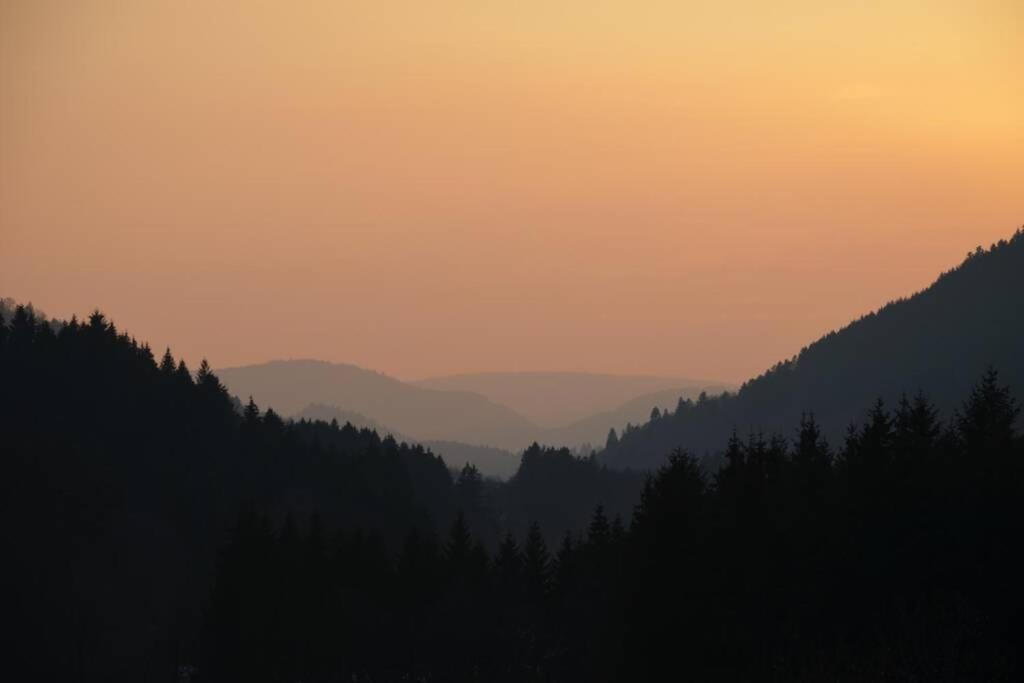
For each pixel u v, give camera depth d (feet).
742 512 399.24
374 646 569.23
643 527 437.99
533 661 529.04
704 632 378.94
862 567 361.92
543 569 569.64
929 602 333.42
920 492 368.07
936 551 354.74
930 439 412.77
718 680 370.53
